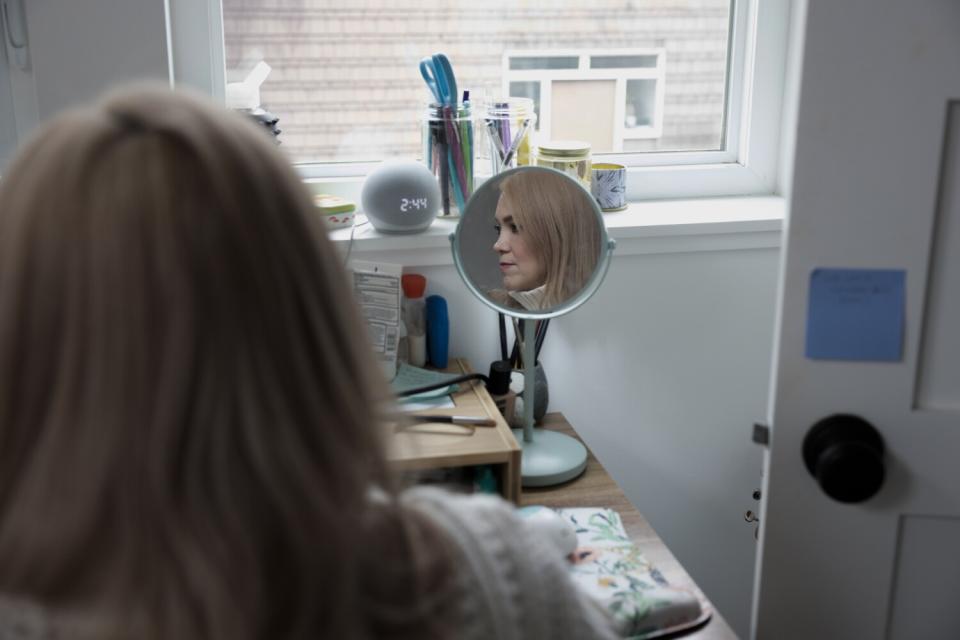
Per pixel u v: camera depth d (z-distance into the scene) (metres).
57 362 0.48
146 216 0.48
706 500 1.73
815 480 0.99
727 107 1.75
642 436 1.68
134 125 0.51
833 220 0.93
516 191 1.31
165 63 1.43
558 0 1.66
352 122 1.66
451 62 1.66
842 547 1.01
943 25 0.89
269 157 0.52
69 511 0.47
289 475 0.49
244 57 1.60
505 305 1.35
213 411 0.48
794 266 0.95
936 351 0.97
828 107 0.91
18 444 0.49
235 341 0.49
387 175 1.47
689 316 1.62
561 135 1.73
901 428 0.98
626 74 1.71
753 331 1.64
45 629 0.47
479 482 1.29
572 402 1.64
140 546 0.47
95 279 0.47
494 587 0.58
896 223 0.93
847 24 0.89
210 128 0.51
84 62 1.41
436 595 0.55
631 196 1.73
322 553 0.50
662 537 1.74
